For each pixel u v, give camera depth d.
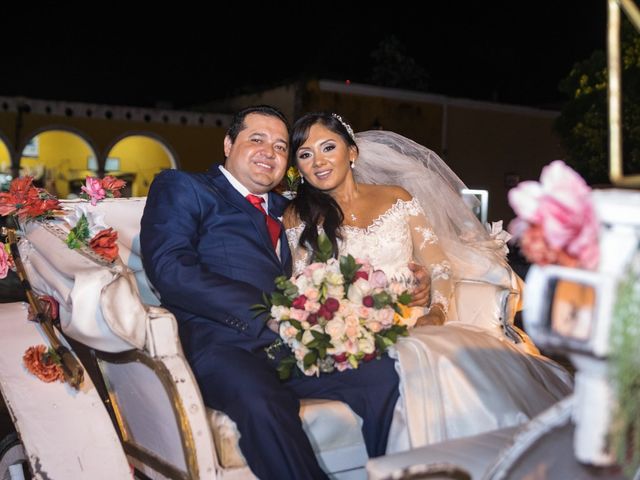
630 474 1.75
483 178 20.16
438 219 4.05
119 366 3.15
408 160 4.16
